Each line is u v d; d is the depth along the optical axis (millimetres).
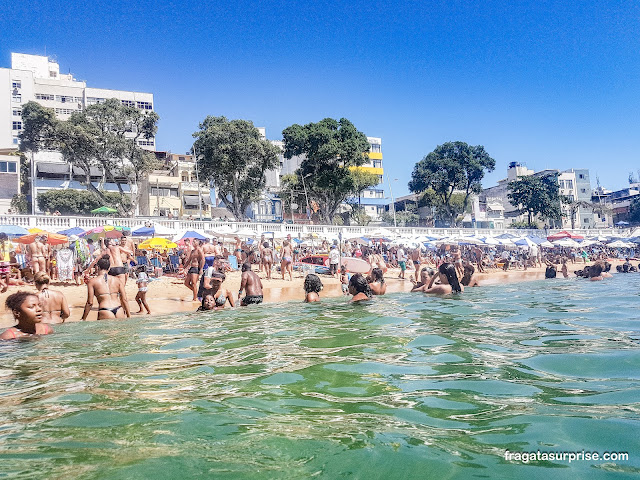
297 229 37094
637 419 2574
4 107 64062
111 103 38406
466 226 71938
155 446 2301
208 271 9875
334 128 49156
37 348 5500
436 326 6355
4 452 2258
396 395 3154
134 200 40531
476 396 3105
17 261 17609
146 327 7152
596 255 44344
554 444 2246
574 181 80688
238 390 3379
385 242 36969
